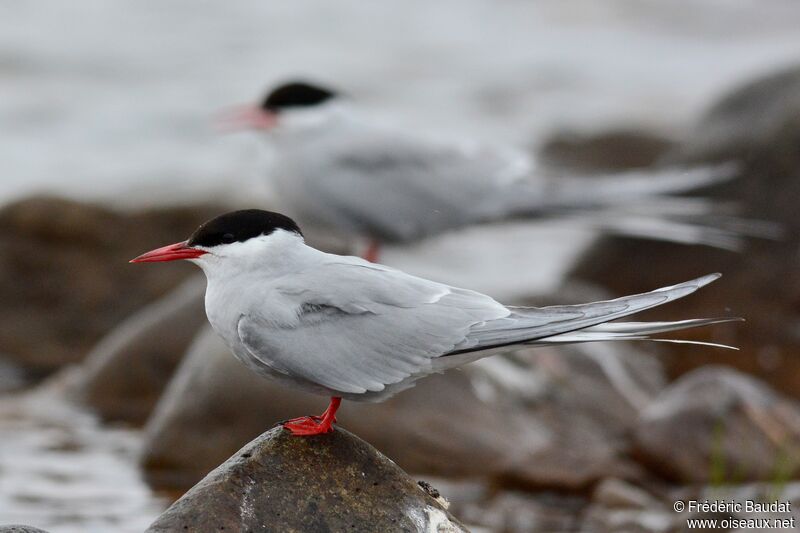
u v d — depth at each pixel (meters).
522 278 17.61
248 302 7.23
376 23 30.88
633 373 13.56
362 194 13.09
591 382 13.02
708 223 16.02
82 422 13.00
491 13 32.19
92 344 15.56
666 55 30.39
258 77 26.72
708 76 29.06
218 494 6.98
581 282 16.81
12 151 22.66
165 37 28.66
